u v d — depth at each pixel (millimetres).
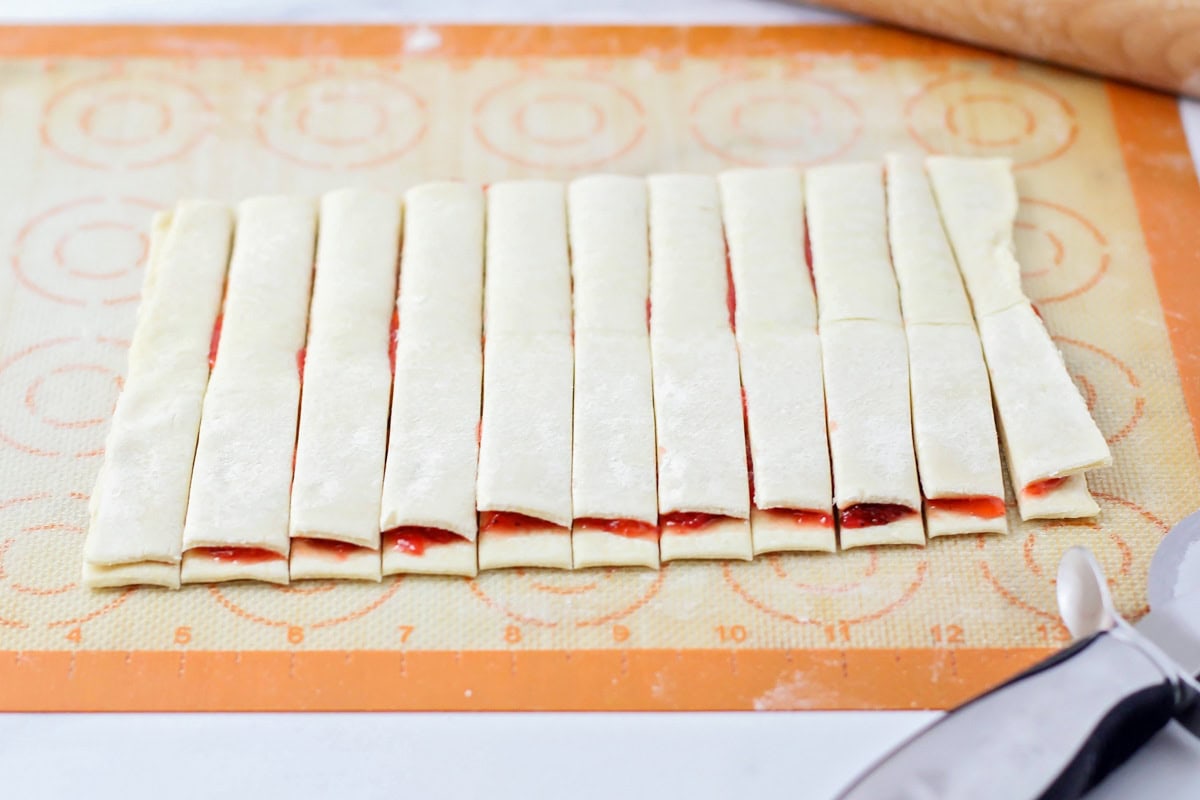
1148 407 574
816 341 566
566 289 578
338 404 555
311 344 568
